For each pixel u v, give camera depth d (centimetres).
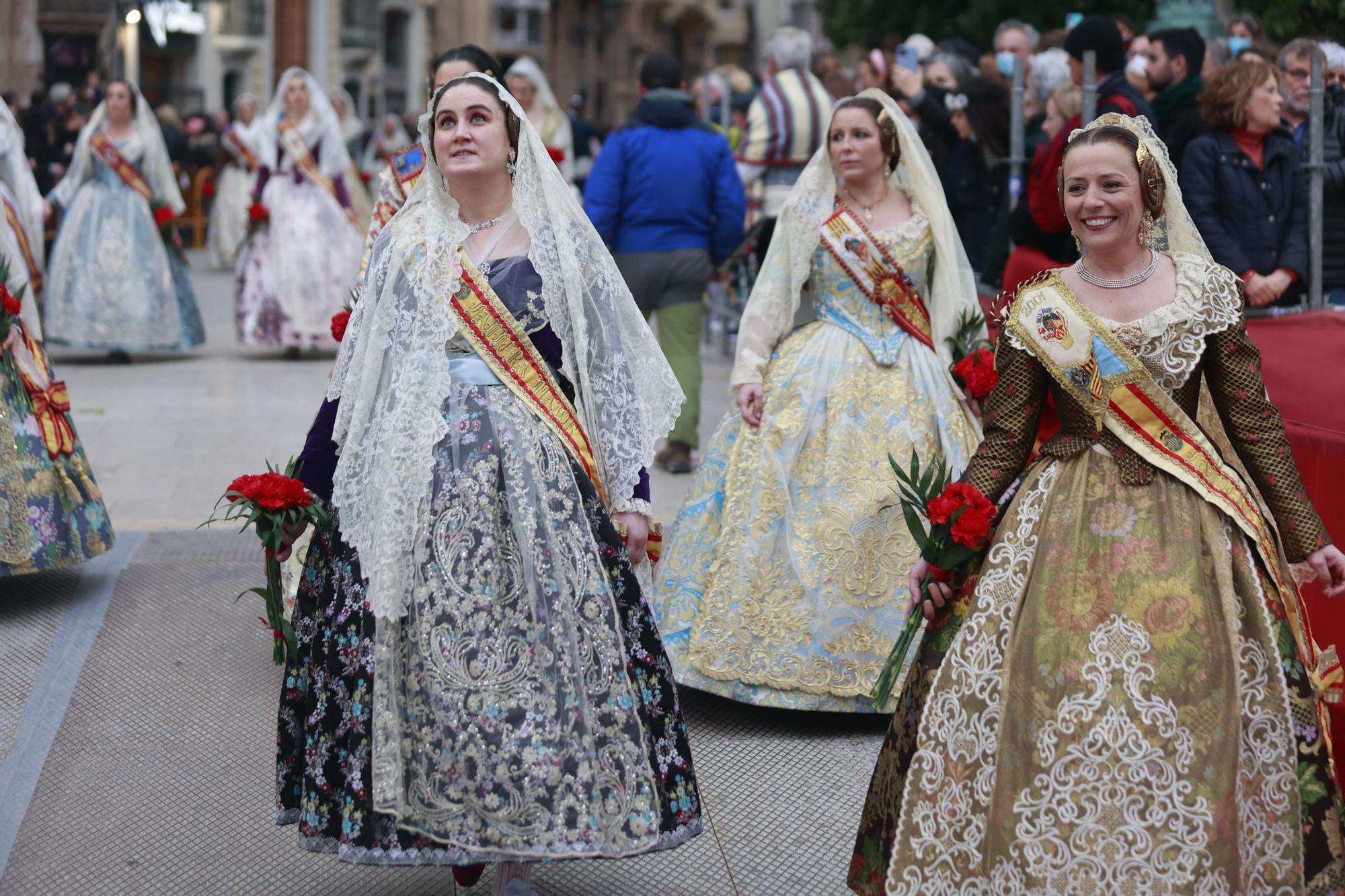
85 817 360
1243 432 287
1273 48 713
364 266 432
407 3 4081
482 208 314
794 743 411
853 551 424
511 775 275
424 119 311
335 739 287
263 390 927
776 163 905
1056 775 264
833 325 447
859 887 294
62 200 1021
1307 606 381
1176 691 264
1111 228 284
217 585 533
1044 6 1513
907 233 443
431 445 288
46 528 500
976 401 437
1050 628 273
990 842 269
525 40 4688
